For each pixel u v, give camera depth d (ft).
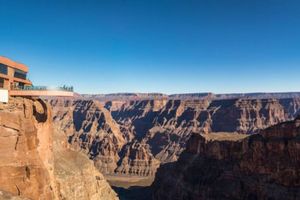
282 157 490.08
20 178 205.36
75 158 426.51
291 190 464.24
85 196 377.71
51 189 241.76
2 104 220.02
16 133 209.67
